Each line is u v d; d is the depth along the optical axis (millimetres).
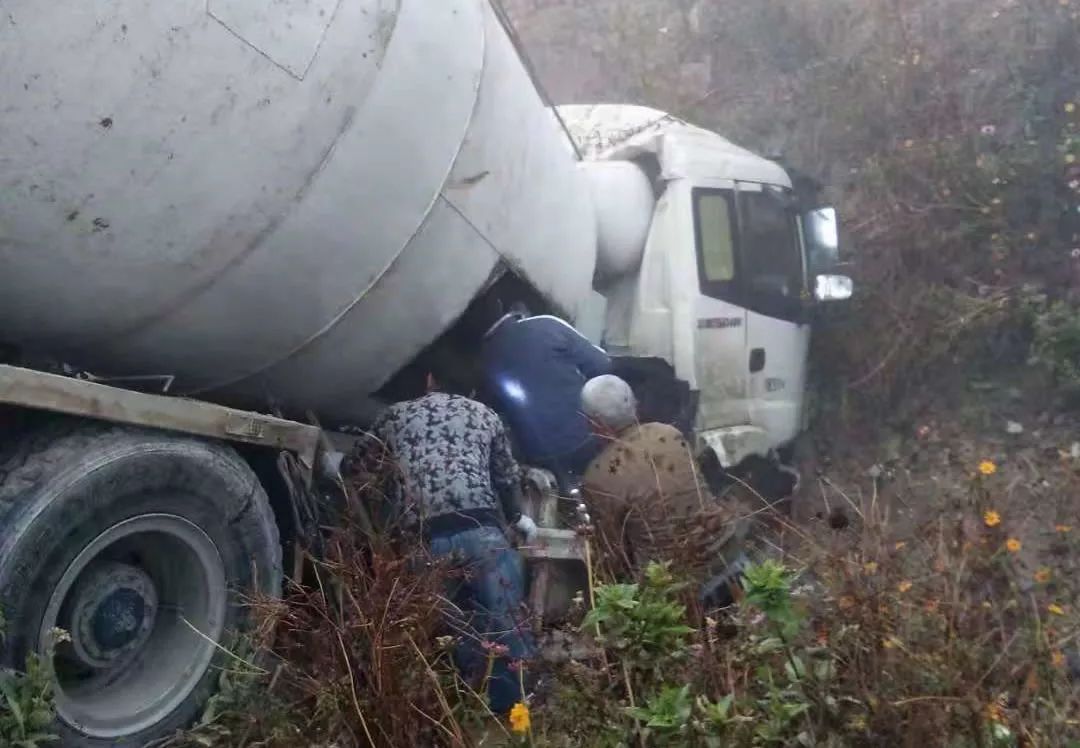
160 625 4020
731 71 10062
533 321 5176
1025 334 7164
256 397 4629
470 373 5102
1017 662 3451
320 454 4438
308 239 4176
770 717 3189
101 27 3557
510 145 4945
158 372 4305
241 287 4133
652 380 5988
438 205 4574
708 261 6445
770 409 6863
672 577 3666
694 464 4977
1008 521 5207
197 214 3895
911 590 3605
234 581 4059
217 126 3824
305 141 4043
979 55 8547
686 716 3104
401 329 4691
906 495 6656
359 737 3459
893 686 3297
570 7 11375
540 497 4820
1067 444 6570
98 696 3818
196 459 3912
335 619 3852
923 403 7246
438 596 3777
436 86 4453
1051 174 7500
